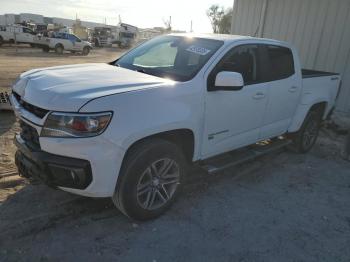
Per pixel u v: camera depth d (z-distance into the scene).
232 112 4.19
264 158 5.86
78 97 2.98
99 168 3.01
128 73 3.84
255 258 3.23
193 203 4.10
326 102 6.20
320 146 6.79
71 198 3.92
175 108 3.45
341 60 8.71
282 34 9.87
